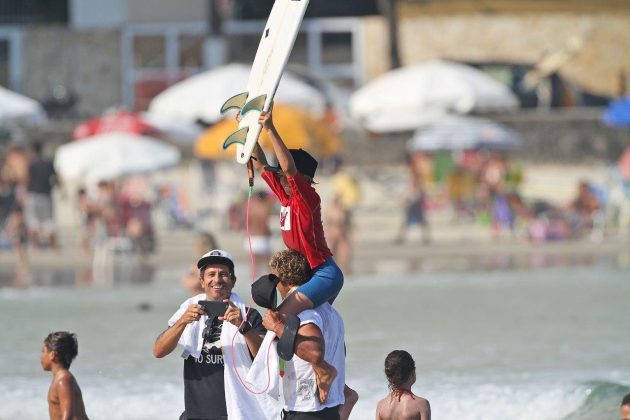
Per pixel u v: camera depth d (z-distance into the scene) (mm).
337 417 26766
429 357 46062
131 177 109000
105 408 36812
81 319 58438
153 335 52625
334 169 125375
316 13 150750
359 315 59438
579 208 102500
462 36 148000
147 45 151625
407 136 133125
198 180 122750
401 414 29219
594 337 51219
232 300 27656
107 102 150500
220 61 135625
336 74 150500
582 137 131750
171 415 36281
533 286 71562
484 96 109312
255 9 152625
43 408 37062
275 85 26609
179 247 98812
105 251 89062
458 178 109812
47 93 150500
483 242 100750
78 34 150750
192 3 151125
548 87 144250
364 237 105125
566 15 147000
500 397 36844
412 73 111125
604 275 76688
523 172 116438
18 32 151000
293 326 25812
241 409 26750
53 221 96812
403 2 148375
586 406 35531
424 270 81812
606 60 147500
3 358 46656
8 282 77188
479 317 58125
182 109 100312
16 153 97188
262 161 29250
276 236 95375
